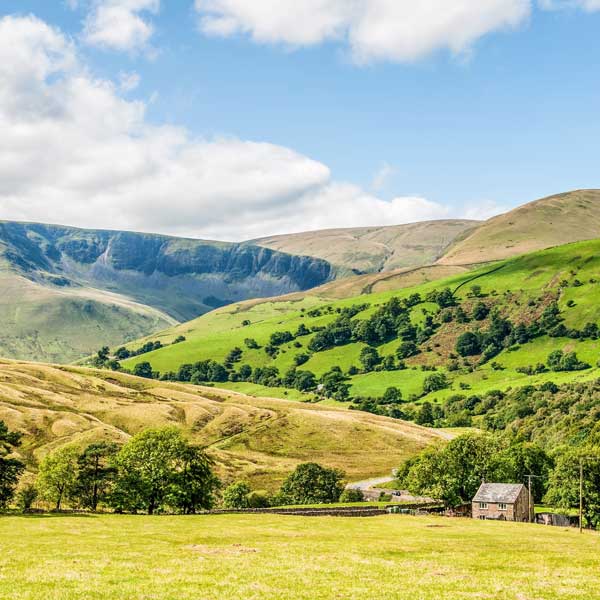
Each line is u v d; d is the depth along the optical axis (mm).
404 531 89250
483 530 94500
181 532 78875
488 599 39031
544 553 66000
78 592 38469
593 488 112750
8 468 111188
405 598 38750
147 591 39125
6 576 43750
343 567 50906
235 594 38812
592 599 39812
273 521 98562
